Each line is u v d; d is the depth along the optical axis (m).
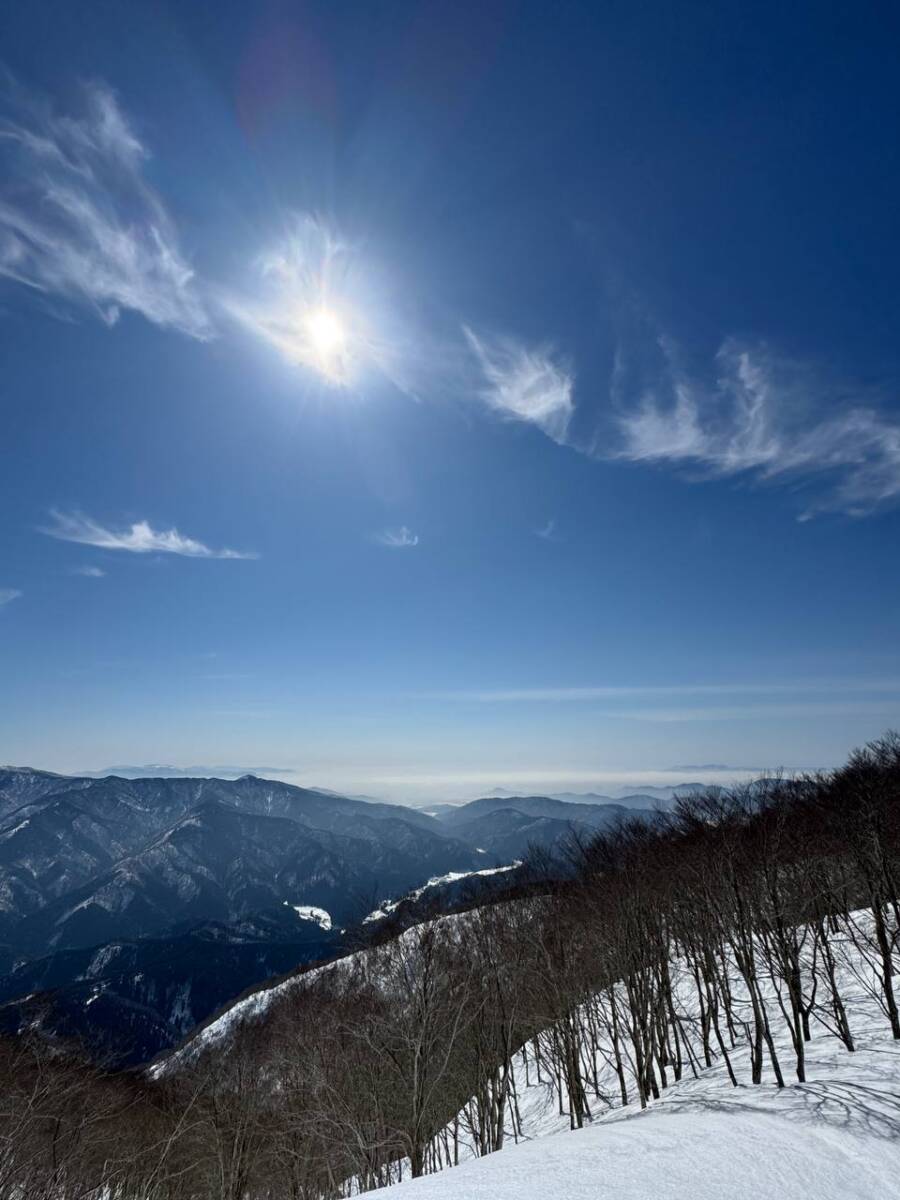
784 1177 9.87
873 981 22.20
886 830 20.56
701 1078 20.92
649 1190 9.17
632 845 29.56
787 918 18.98
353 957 37.91
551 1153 11.20
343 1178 31.75
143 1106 34.19
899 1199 9.48
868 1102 12.98
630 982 23.77
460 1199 9.05
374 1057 28.44
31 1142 26.20
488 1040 28.53
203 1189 32.31
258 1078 35.62
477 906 36.81
